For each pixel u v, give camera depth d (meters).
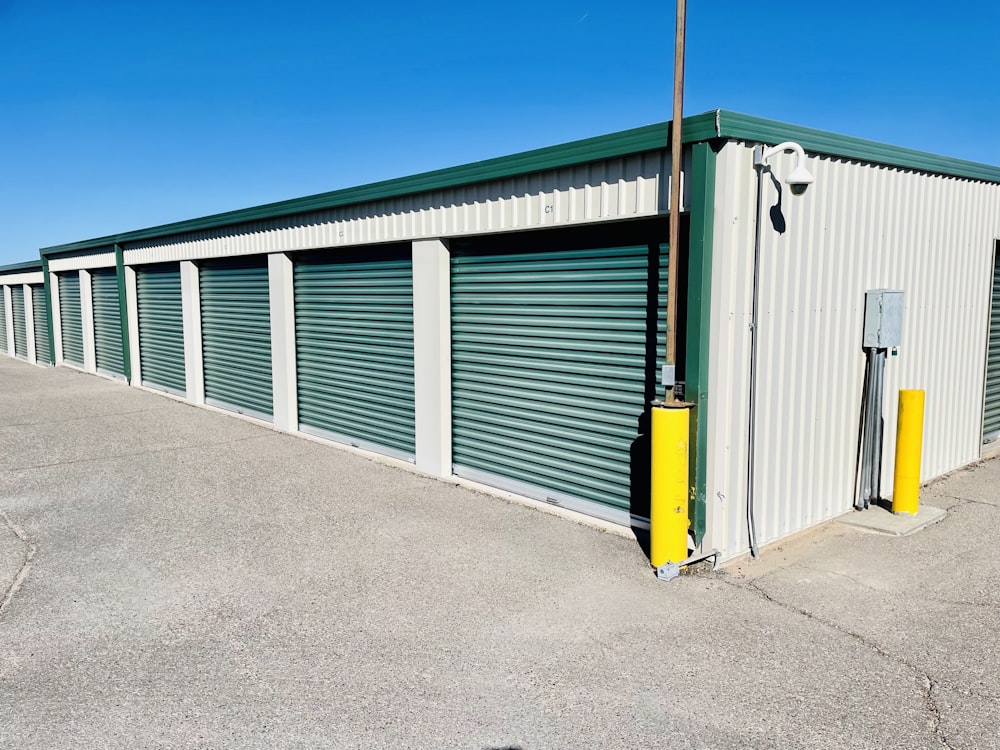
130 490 7.83
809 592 4.97
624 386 6.38
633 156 5.81
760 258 5.37
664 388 5.98
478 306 7.87
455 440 8.41
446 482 8.19
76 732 3.47
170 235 13.98
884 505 6.81
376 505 7.25
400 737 3.41
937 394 7.68
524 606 4.82
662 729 3.44
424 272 8.27
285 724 3.52
